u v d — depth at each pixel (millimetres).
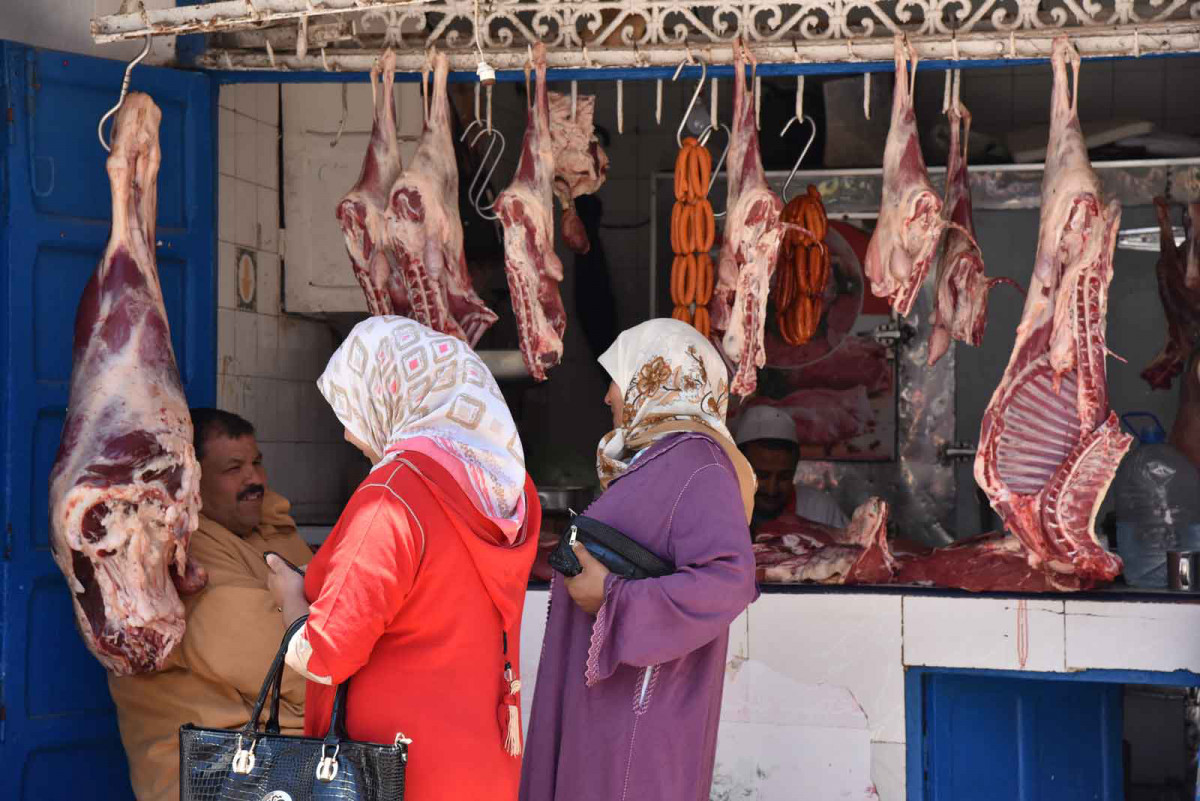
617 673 4055
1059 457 5523
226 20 4617
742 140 5734
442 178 5719
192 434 4824
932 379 8250
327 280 7398
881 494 8336
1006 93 9328
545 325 5824
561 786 4102
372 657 3266
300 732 4652
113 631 4551
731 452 4258
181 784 3217
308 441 7762
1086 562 5469
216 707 4664
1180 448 7148
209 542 4996
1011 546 5906
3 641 4879
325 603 3113
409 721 3217
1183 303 7055
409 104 7500
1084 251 5387
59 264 5145
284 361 7480
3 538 4891
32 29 5438
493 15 5770
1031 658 5512
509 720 3406
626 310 9680
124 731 4875
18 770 4910
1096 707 6020
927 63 5688
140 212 4945
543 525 6781
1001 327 8172
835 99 8445
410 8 5781
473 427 3436
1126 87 9289
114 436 4621
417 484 3281
